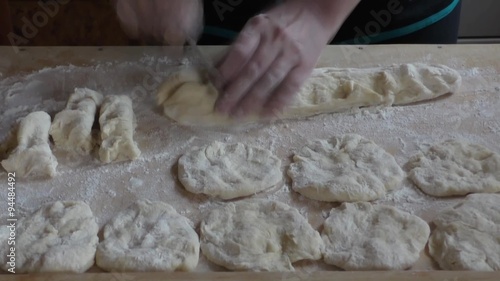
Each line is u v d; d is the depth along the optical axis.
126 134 1.23
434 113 1.34
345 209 1.09
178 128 1.30
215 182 1.14
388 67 1.42
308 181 1.14
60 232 1.03
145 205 1.09
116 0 1.38
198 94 1.29
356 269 0.97
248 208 1.09
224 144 1.24
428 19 1.60
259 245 1.01
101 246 1.00
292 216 1.06
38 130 1.23
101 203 1.13
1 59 1.47
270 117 1.30
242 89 1.25
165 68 1.44
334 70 1.41
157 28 1.37
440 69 1.40
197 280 0.93
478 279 0.92
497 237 1.02
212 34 1.64
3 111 1.33
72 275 0.93
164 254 0.98
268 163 1.20
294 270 0.96
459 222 1.05
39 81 1.41
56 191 1.15
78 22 2.60
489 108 1.35
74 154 1.23
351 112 1.34
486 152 1.21
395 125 1.31
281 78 1.26
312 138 1.28
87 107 1.29
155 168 1.20
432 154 1.22
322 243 1.02
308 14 1.33
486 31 2.26
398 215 1.07
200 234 1.05
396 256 0.99
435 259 1.00
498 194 1.12
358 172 1.16
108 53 1.50
